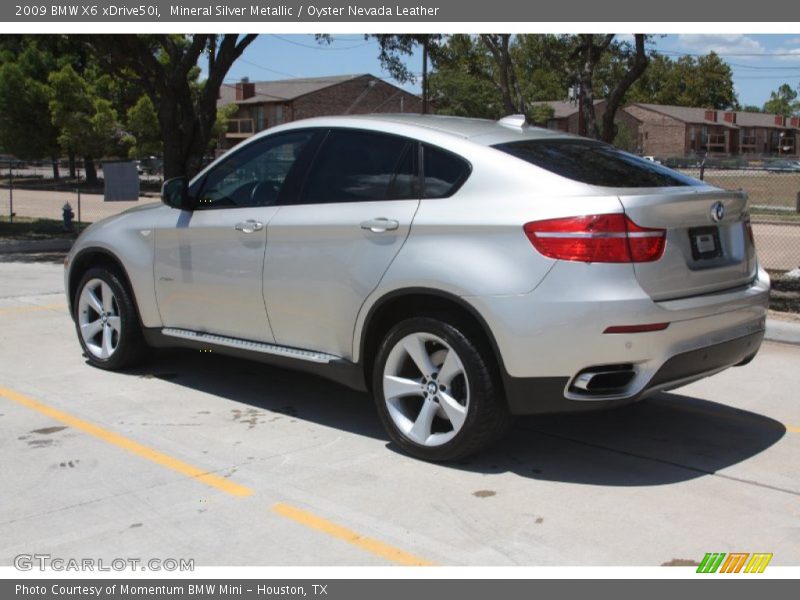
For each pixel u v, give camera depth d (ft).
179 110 55.42
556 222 13.67
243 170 18.61
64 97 133.08
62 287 36.65
